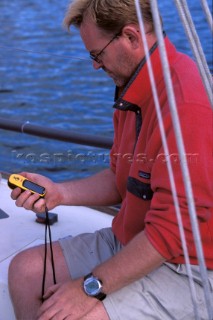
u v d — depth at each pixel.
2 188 2.51
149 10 1.45
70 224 2.20
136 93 1.52
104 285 1.45
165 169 1.40
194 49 1.09
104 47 1.51
